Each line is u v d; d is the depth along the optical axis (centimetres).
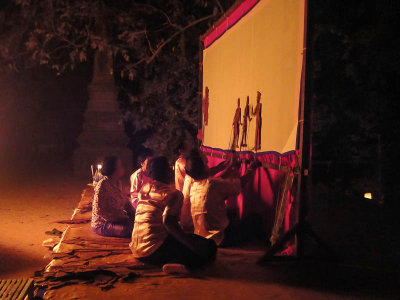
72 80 2289
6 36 1520
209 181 537
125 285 416
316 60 1027
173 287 412
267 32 564
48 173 1569
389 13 954
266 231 571
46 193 1189
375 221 759
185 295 394
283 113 508
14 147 2239
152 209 462
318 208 873
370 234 666
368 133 1037
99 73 1556
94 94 1544
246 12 648
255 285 418
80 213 760
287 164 498
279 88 522
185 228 620
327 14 1003
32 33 1456
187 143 695
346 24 1008
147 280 431
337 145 1090
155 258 457
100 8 1399
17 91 2158
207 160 833
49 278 427
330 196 1013
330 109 1061
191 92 1377
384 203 950
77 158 1518
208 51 898
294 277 440
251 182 628
